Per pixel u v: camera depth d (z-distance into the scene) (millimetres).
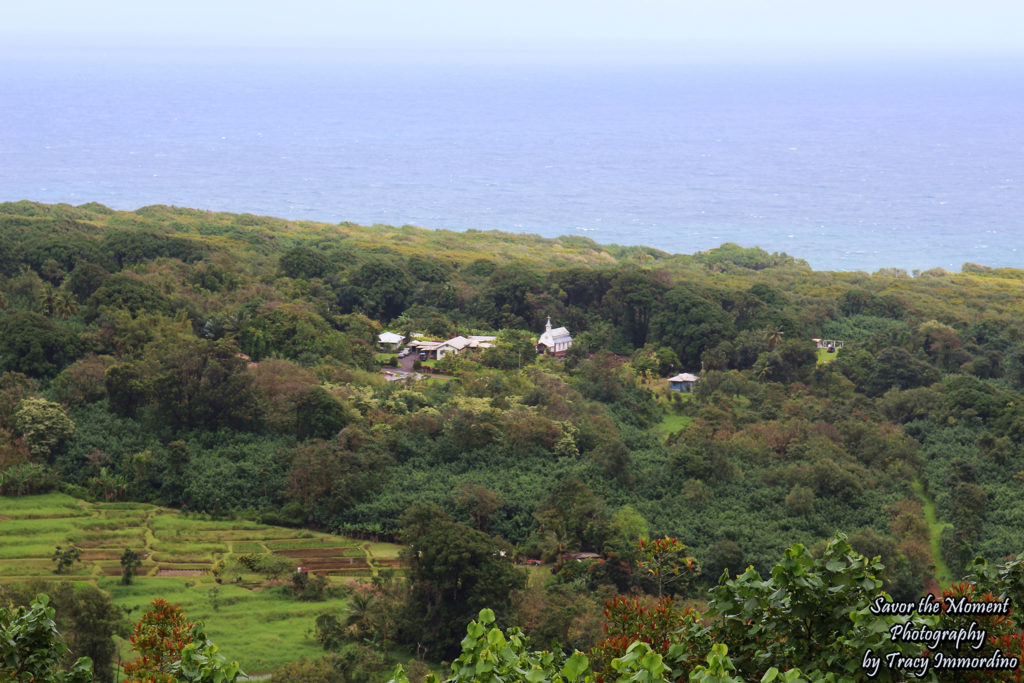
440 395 127812
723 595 20984
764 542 94125
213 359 116375
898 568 88000
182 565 89750
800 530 98188
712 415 128625
